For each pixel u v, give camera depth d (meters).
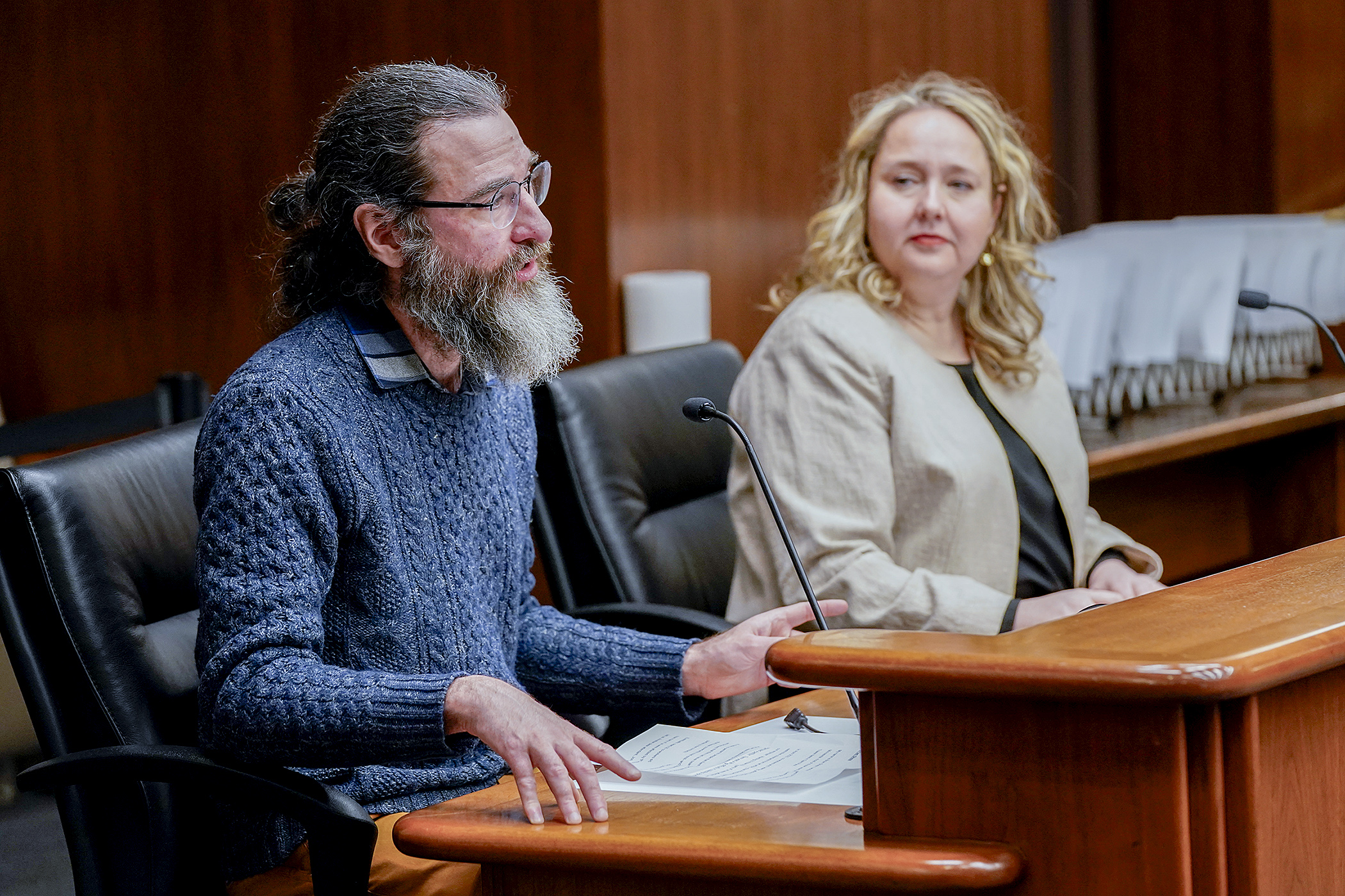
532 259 2.88
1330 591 2.00
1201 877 1.68
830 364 3.83
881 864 1.76
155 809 2.75
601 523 4.15
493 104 2.88
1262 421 5.94
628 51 8.05
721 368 4.71
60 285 10.49
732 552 4.51
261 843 2.79
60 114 10.25
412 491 2.78
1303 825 1.76
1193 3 10.77
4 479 2.82
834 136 9.30
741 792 2.21
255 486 2.58
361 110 2.83
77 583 2.82
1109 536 4.34
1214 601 1.98
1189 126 10.89
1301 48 10.39
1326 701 1.80
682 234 8.45
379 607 2.73
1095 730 1.71
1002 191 4.16
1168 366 6.53
